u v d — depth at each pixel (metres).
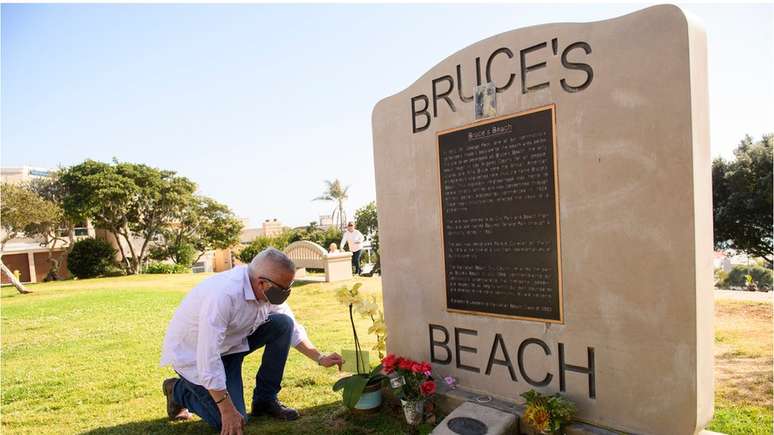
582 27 2.39
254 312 2.82
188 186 30.06
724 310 5.49
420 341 3.29
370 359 4.21
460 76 2.94
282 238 26.91
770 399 2.89
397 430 2.82
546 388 2.64
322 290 9.76
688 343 2.12
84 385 4.02
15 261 33.19
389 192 3.40
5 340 6.36
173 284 14.26
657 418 2.23
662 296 2.19
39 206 22.59
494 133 2.77
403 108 3.28
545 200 2.57
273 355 3.06
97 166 26.80
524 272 2.69
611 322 2.36
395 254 3.40
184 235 32.03
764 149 17.08
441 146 3.06
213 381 2.51
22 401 3.68
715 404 2.86
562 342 2.55
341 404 3.26
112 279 18.44
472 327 2.98
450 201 3.03
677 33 2.09
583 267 2.45
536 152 2.59
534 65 2.59
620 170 2.29
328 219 51.00
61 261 28.11
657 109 2.16
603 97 2.33
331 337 5.34
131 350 5.29
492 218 2.81
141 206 28.67
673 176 2.13
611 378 2.38
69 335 6.45
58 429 3.06
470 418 2.60
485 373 2.93
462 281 3.01
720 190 18.19
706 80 2.18
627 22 2.24
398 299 3.41
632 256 2.27
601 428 2.40
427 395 2.84
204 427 2.96
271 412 3.10
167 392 3.10
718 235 18.30
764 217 17.02
